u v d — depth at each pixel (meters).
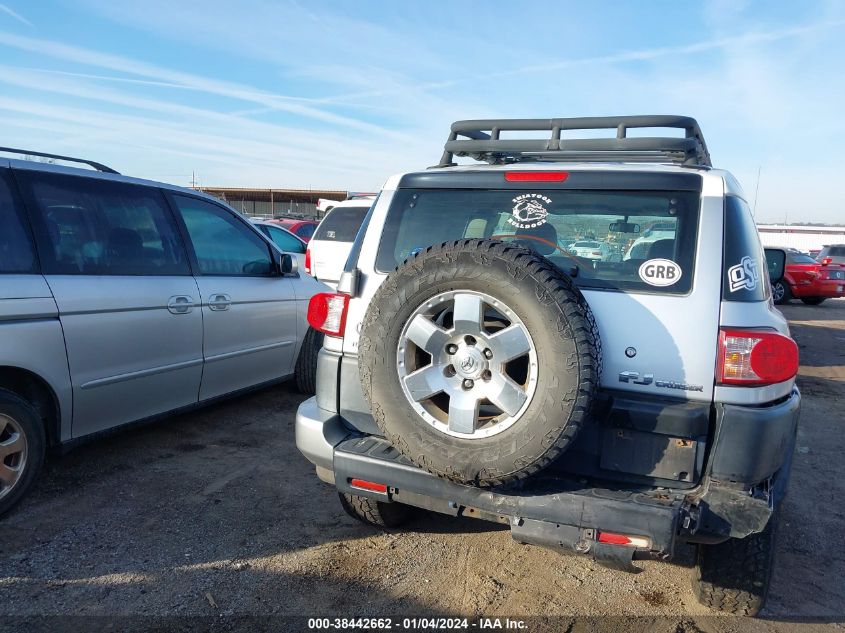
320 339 6.15
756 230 3.18
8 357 3.52
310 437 3.05
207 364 4.89
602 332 2.68
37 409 3.78
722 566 2.89
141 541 3.48
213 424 5.38
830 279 18.81
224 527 3.68
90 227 4.17
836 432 6.31
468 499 2.63
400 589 3.17
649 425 2.56
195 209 5.03
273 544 3.53
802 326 13.90
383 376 2.68
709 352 2.56
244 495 4.10
